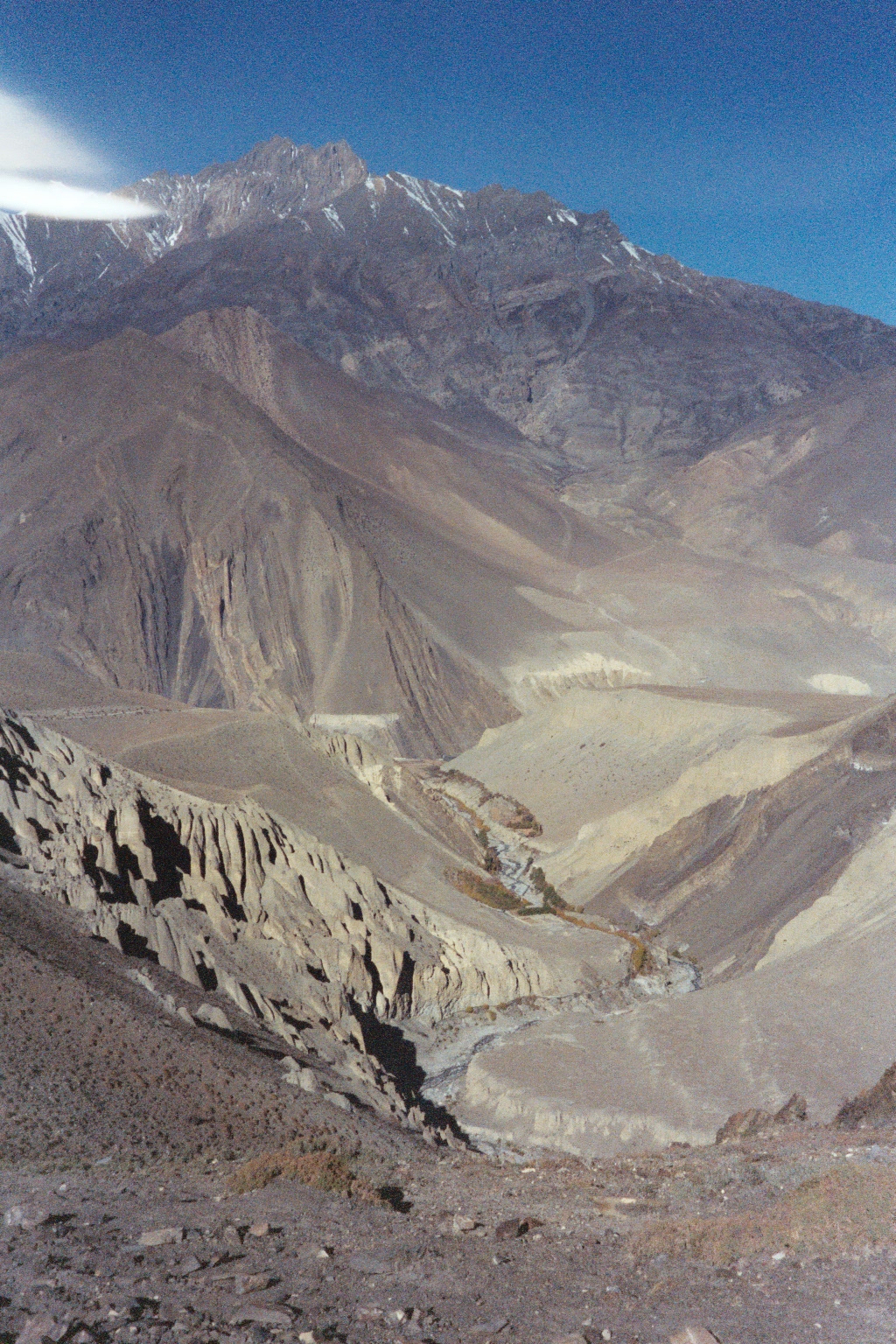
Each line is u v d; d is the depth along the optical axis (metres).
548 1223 19.81
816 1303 13.90
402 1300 14.96
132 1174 22.25
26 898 36.50
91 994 31.11
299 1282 15.62
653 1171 26.23
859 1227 16.16
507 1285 15.53
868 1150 22.88
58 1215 18.62
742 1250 16.41
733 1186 22.27
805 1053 41.91
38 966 30.98
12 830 39.94
